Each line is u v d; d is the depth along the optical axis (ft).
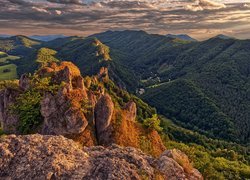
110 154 106.93
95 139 208.85
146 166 103.71
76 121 202.08
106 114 215.51
